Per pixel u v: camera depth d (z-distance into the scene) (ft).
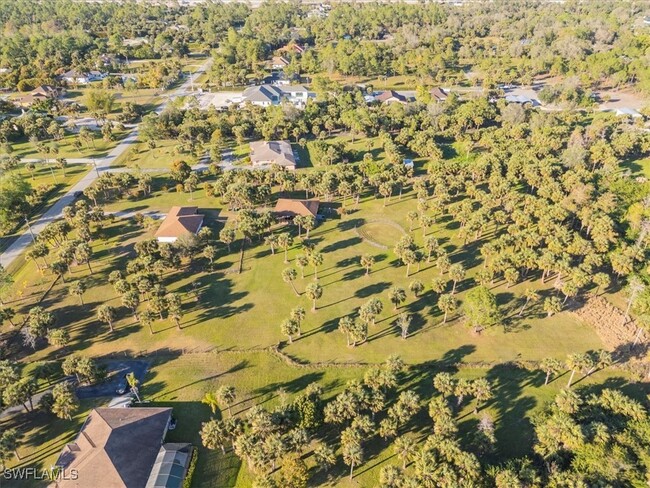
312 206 465.06
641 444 222.69
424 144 596.70
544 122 635.25
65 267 367.66
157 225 447.42
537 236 379.96
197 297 356.59
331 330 325.01
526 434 250.78
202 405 266.98
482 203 460.14
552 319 336.08
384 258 405.59
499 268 355.56
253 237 432.25
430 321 333.83
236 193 460.96
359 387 249.55
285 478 210.38
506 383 284.82
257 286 369.91
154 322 331.77
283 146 610.65
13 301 348.79
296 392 276.62
